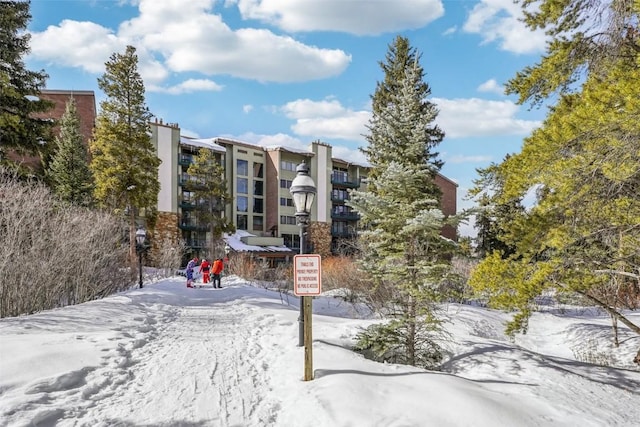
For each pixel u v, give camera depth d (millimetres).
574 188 6285
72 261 13656
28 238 12141
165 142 43406
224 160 49906
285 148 53312
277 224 52844
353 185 60500
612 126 5609
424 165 8102
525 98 8430
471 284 6977
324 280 23031
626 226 6789
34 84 17969
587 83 7074
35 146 17781
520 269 6656
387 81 20125
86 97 39656
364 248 15938
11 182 14094
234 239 47562
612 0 7355
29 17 17672
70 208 16125
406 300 8562
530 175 6516
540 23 8406
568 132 5941
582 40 7945
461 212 7254
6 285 10797
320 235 54719
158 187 32031
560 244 6387
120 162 29141
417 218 6973
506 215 7539
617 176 5680
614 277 8477
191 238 46000
